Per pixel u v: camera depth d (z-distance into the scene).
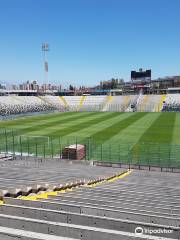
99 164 40.47
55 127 75.19
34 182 17.55
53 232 6.25
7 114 105.69
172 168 36.84
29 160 40.84
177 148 47.16
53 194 14.41
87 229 5.86
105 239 5.69
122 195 15.35
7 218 6.71
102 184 21.58
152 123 81.44
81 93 192.50
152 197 15.38
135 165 38.72
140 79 176.88
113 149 47.88
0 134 64.38
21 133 65.31
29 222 6.51
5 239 5.50
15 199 10.39
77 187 18.30
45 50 165.62
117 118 96.88
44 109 134.50
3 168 28.06
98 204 11.47
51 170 29.30
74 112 127.00
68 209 9.66
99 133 64.00
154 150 46.44
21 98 144.38
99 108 142.12
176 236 6.51
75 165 38.38
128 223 6.85
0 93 180.75
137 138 57.19
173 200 14.83
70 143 53.06
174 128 70.50
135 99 148.12
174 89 171.50
